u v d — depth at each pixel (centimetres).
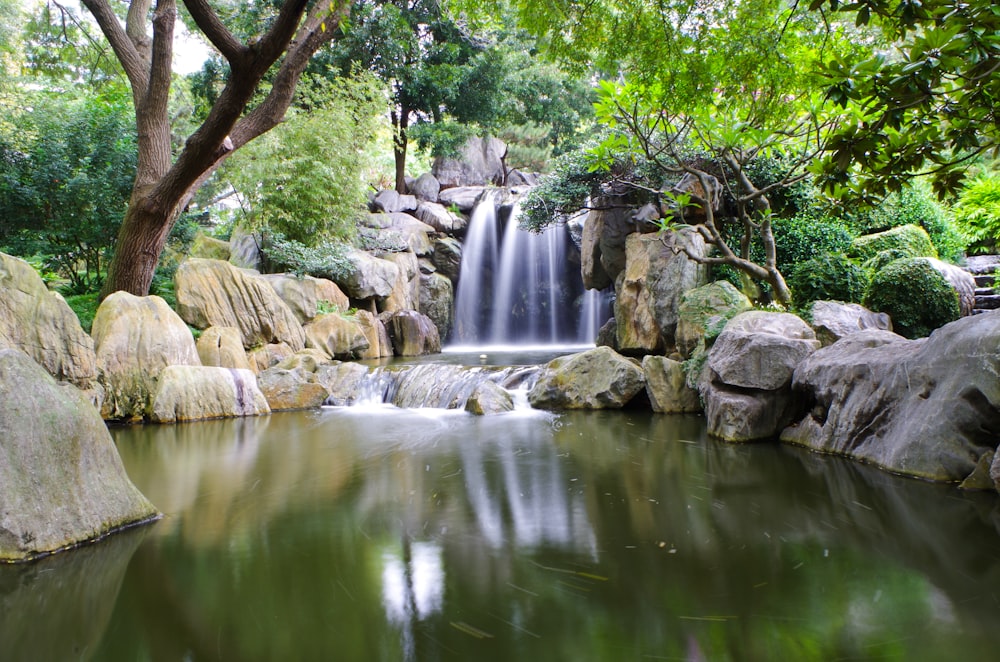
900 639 208
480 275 1894
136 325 830
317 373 1016
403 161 2070
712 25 457
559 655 202
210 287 1103
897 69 255
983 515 341
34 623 234
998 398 382
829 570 272
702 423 695
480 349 1692
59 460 335
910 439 439
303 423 776
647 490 423
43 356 698
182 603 251
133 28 1130
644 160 1016
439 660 201
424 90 1962
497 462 527
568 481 454
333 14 981
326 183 1487
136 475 496
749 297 895
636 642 211
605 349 859
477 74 1958
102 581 275
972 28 235
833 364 539
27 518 311
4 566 294
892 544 304
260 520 368
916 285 727
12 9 1683
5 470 313
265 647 212
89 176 1244
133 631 227
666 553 299
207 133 885
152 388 809
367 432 699
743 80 456
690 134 826
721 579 265
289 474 496
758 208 826
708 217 780
